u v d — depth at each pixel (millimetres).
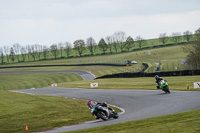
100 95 45906
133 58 184625
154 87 47062
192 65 80938
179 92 36219
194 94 32469
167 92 37719
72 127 22547
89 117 27422
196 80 48906
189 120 16453
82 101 39938
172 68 100000
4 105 36625
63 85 84188
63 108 33531
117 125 18234
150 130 14859
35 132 22734
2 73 163875
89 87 65750
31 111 31500
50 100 41438
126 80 70500
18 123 26000
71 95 50844
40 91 68125
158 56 176625
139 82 60281
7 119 27781
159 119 18375
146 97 35906
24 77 142625
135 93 42406
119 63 154375
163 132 13883
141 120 19000
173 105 26281
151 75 68312
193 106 24062
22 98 45312
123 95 41969
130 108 29578
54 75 140625
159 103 29219
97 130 17422
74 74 136250
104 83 70938
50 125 24828
